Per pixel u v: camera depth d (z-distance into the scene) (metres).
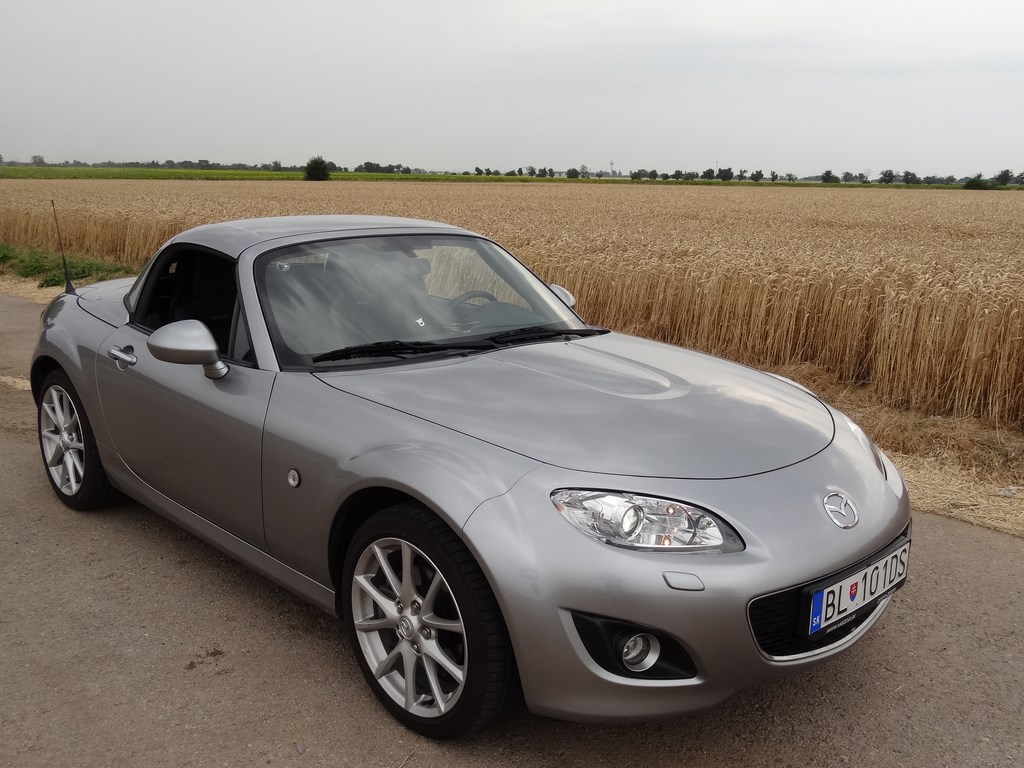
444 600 2.39
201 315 3.37
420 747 2.41
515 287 3.65
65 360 3.86
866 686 2.76
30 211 19.44
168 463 3.32
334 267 3.25
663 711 2.16
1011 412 6.43
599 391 2.71
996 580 3.55
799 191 75.12
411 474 2.32
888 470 2.82
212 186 60.06
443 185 85.19
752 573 2.13
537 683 2.17
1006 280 7.14
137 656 2.86
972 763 2.38
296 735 2.46
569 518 2.16
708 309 8.91
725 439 2.49
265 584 3.41
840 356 8.02
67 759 2.33
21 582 3.39
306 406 2.71
